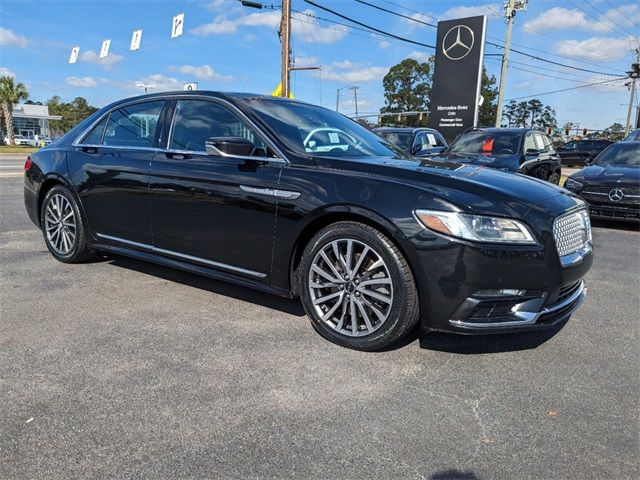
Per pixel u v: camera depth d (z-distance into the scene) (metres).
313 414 2.47
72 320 3.57
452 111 18.97
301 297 3.37
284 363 2.99
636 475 2.08
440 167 3.44
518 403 2.61
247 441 2.26
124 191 4.19
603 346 3.34
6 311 3.70
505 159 8.74
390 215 2.91
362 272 3.12
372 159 3.55
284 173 3.34
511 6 23.31
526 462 2.15
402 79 67.81
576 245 3.18
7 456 2.12
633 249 6.64
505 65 23.92
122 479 2.00
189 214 3.79
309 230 3.29
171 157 3.95
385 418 2.45
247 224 3.48
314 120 4.02
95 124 4.69
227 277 3.71
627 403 2.63
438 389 2.73
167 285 4.37
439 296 2.85
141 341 3.25
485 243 2.77
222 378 2.80
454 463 2.13
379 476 2.05
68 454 2.14
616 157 9.39
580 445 2.27
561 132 56.81
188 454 2.16
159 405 2.52
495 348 3.26
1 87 52.94
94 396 2.59
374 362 3.03
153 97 4.31
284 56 21.50
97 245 4.57
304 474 2.05
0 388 2.65
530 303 2.87
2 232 6.45
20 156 29.34
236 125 3.73
